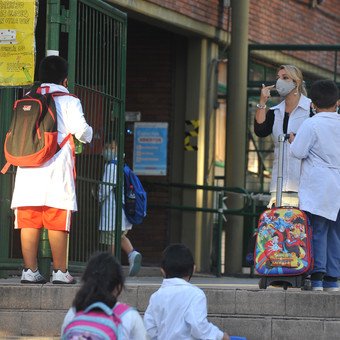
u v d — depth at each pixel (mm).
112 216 30438
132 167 45938
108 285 14344
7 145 24578
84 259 29500
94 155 29938
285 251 23500
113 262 14477
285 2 50562
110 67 30656
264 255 23672
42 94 24703
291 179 25688
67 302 23906
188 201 45188
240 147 44250
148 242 45531
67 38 28719
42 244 26469
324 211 23875
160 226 45375
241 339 17844
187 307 17750
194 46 45594
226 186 44281
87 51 29359
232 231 43938
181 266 18062
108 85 30562
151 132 45906
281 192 25141
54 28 27625
